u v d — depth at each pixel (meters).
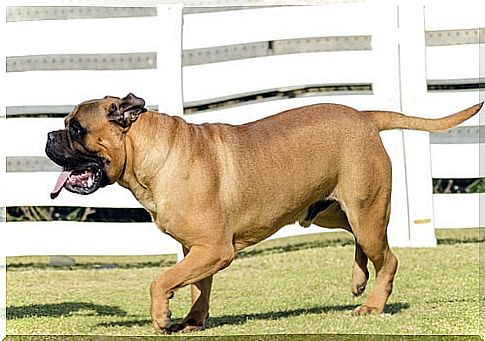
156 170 9.10
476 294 11.42
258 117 15.14
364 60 15.20
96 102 9.15
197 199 9.05
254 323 9.99
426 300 11.13
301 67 15.22
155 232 14.73
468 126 15.28
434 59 15.34
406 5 15.12
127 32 14.67
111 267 14.85
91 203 14.74
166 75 14.62
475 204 15.26
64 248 14.76
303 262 14.13
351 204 9.76
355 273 10.34
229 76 15.09
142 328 9.95
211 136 9.34
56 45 14.66
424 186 15.12
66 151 9.07
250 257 14.88
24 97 14.68
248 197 9.30
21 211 16.50
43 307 11.45
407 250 14.70
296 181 9.54
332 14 15.11
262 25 15.08
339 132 9.71
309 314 10.45
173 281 8.96
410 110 15.20
